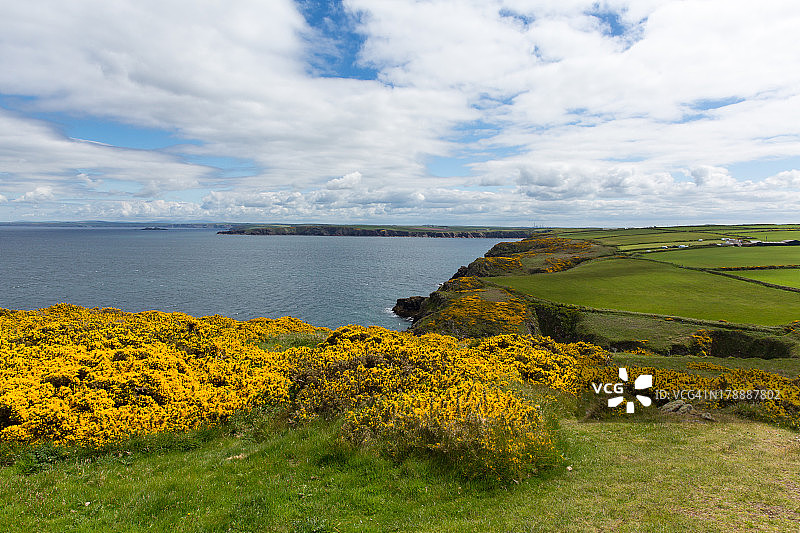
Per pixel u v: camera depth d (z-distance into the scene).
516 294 65.50
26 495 8.93
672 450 12.23
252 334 27.88
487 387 14.78
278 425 13.40
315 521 8.36
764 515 7.98
